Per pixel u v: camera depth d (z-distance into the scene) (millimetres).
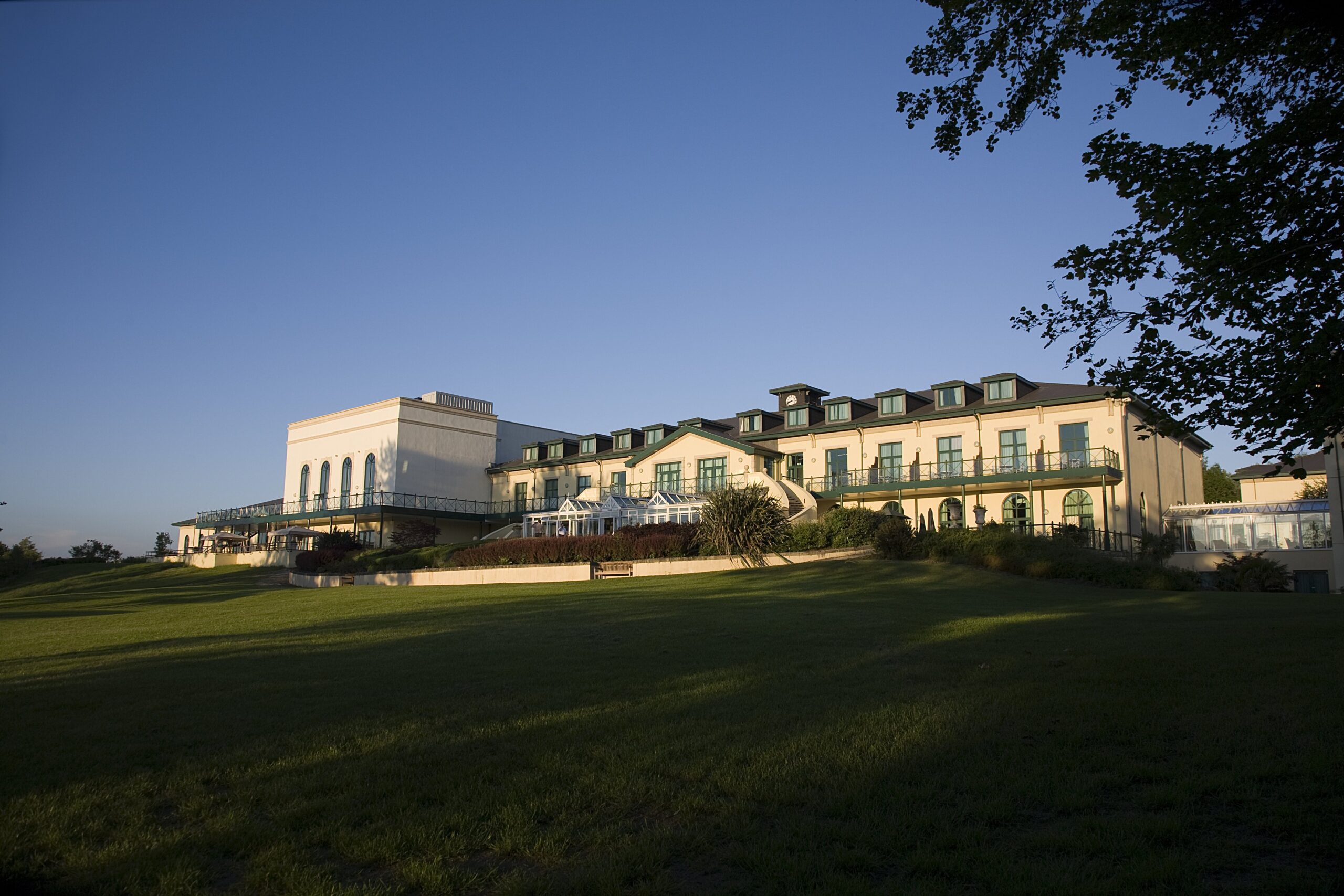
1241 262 7879
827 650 11070
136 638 15086
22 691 9500
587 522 41938
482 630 14469
